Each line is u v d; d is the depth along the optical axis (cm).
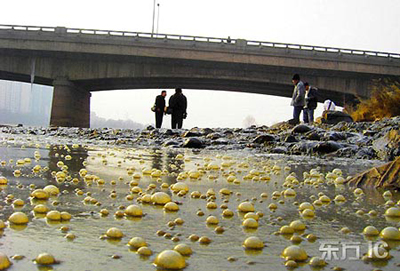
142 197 290
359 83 5284
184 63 5244
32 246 175
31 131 1739
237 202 304
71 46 5100
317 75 5278
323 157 902
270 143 1124
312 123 1825
